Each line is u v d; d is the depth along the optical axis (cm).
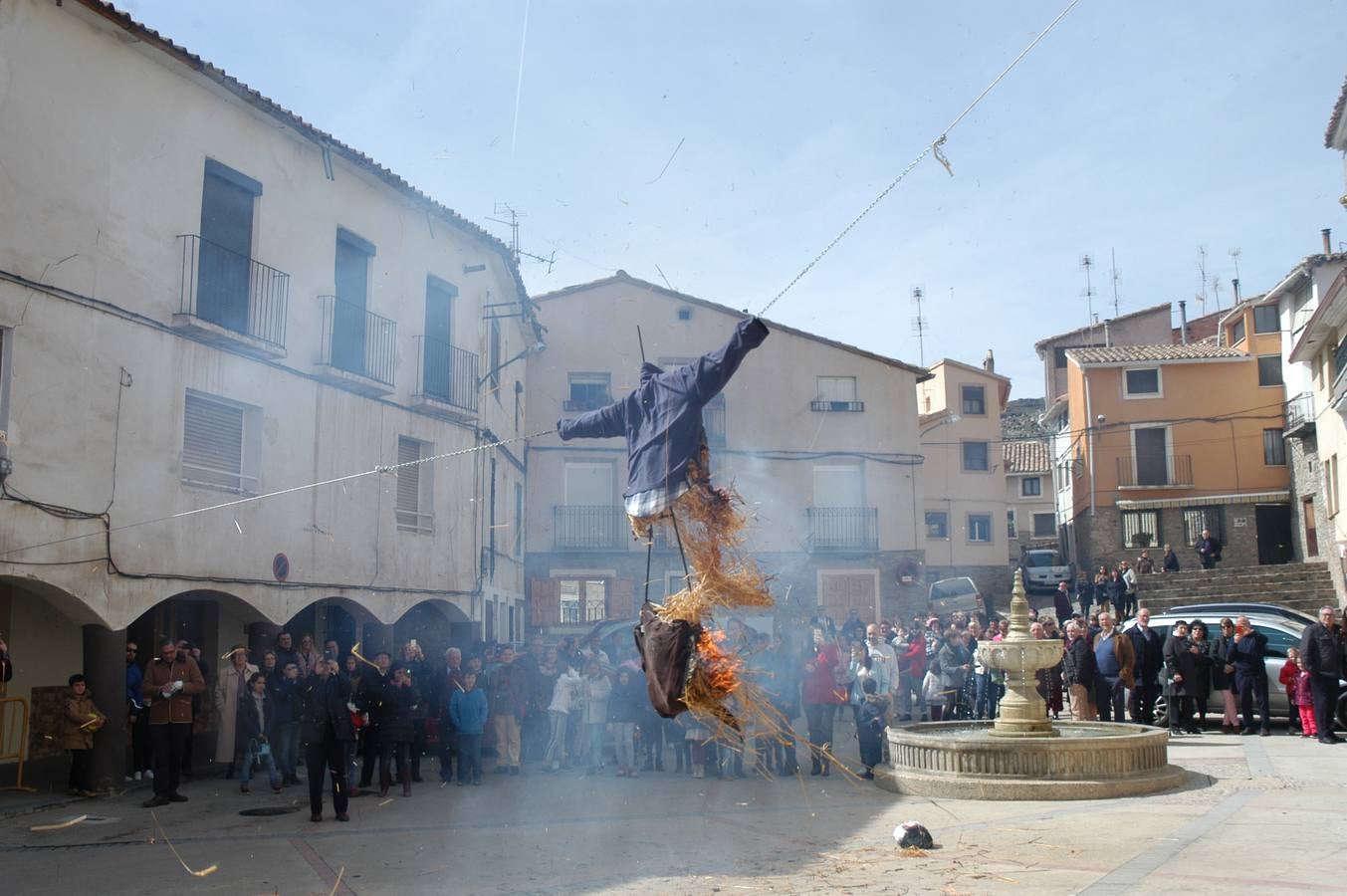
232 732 1606
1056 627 1958
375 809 1297
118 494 1466
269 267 1758
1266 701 1817
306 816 1250
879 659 1847
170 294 1577
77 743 1387
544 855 1004
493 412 2620
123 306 1494
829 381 3541
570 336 3416
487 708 1532
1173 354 4350
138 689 1529
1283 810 1105
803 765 1611
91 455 1429
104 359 1456
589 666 1633
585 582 3316
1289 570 3350
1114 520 4341
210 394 1636
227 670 1631
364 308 2016
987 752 1305
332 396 1906
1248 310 4297
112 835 1152
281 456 1773
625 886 870
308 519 1828
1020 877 848
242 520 1680
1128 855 916
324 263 1905
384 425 2058
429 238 2238
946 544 4594
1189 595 3391
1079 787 1252
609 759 1733
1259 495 4191
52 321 1387
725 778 1500
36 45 1388
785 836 1071
